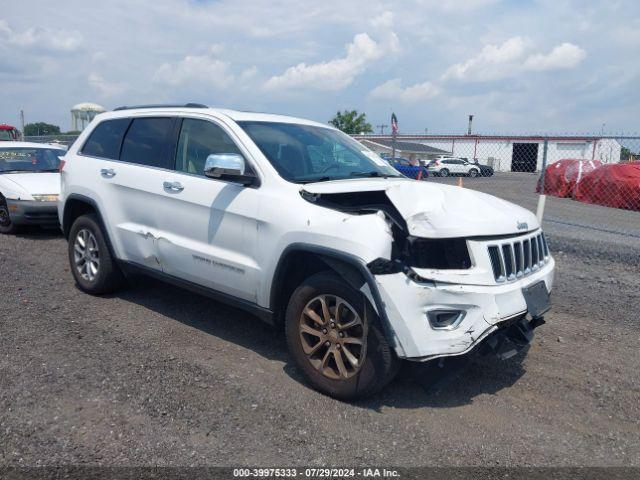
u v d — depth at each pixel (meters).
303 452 3.15
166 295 5.91
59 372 4.02
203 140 4.79
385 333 3.40
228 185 4.37
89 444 3.16
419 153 29.75
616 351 4.81
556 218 13.30
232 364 4.27
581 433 3.49
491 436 3.41
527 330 3.85
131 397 3.70
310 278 3.83
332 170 4.64
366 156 5.20
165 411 3.54
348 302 3.59
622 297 6.37
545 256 4.27
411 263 3.42
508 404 3.83
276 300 4.08
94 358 4.29
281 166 4.28
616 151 20.17
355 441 3.28
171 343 4.64
